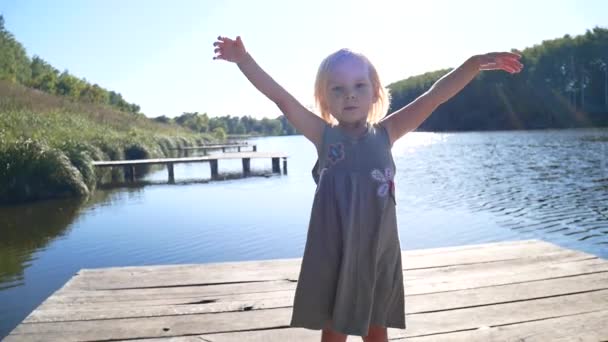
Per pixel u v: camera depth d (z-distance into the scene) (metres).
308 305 1.75
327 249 1.71
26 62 61.59
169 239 7.73
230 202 11.70
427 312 2.59
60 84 51.56
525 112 60.34
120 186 15.79
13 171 12.09
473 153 25.00
